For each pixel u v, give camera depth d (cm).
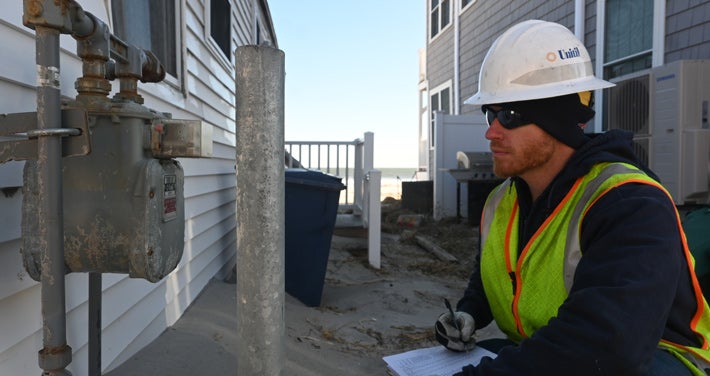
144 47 311
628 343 99
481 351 162
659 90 436
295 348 304
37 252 133
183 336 291
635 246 107
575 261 123
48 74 114
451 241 761
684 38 546
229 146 571
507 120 136
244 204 104
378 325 386
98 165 140
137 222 138
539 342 108
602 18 681
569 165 131
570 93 131
